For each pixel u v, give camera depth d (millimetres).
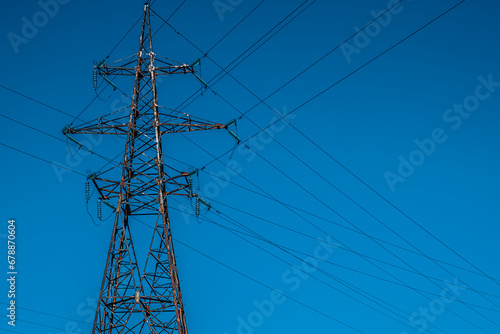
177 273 33469
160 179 35219
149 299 32469
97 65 38344
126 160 35781
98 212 35719
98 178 36031
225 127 37438
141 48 39156
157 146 35844
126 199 35312
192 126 36969
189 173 36250
